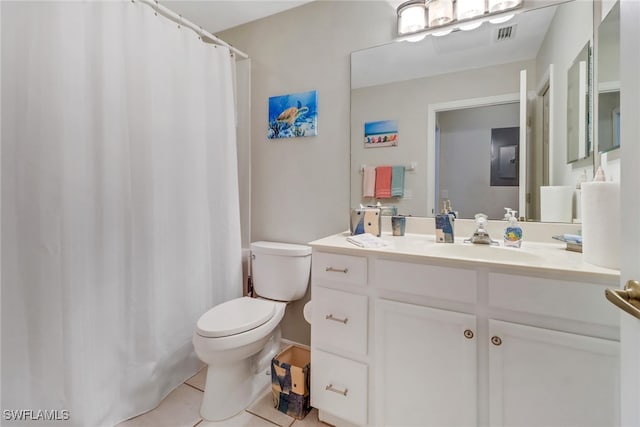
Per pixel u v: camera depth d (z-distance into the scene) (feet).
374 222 5.06
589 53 4.10
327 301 4.29
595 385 2.86
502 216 4.76
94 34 4.22
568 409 2.97
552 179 4.40
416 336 3.68
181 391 5.25
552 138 4.39
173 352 5.28
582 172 4.17
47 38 3.77
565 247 4.09
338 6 5.90
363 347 4.02
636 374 1.87
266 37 6.69
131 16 4.61
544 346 3.05
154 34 4.88
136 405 4.66
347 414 4.16
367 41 5.66
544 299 3.04
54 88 3.80
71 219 3.93
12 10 3.63
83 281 4.05
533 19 4.50
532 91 4.53
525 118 4.58
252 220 7.06
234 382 4.79
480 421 3.39
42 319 3.81
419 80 5.26
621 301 1.78
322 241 4.65
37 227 3.77
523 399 3.15
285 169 6.61
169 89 5.15
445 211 4.91
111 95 4.33
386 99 5.53
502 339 3.22
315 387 4.43
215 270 6.11
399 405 3.81
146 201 4.77
